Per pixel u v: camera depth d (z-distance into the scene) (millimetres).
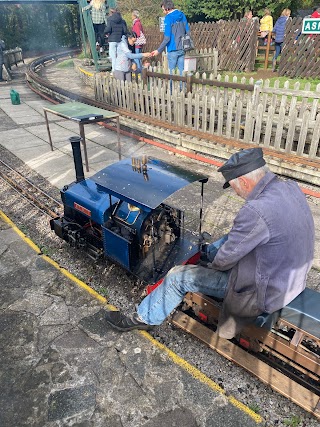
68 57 26109
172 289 3076
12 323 3637
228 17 18938
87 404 2857
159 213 3645
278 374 2920
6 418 2768
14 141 8984
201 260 3871
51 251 4797
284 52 11031
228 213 5547
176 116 8117
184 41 8883
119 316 3461
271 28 12898
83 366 3168
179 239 3986
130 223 3611
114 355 3270
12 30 25719
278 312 2746
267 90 6438
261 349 3092
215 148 7332
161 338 3492
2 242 4988
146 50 15898
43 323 3637
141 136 9164
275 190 2473
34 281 4234
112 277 4293
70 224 4449
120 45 9492
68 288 4109
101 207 3871
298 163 6277
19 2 18359
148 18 23297
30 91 15328
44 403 2869
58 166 7410
